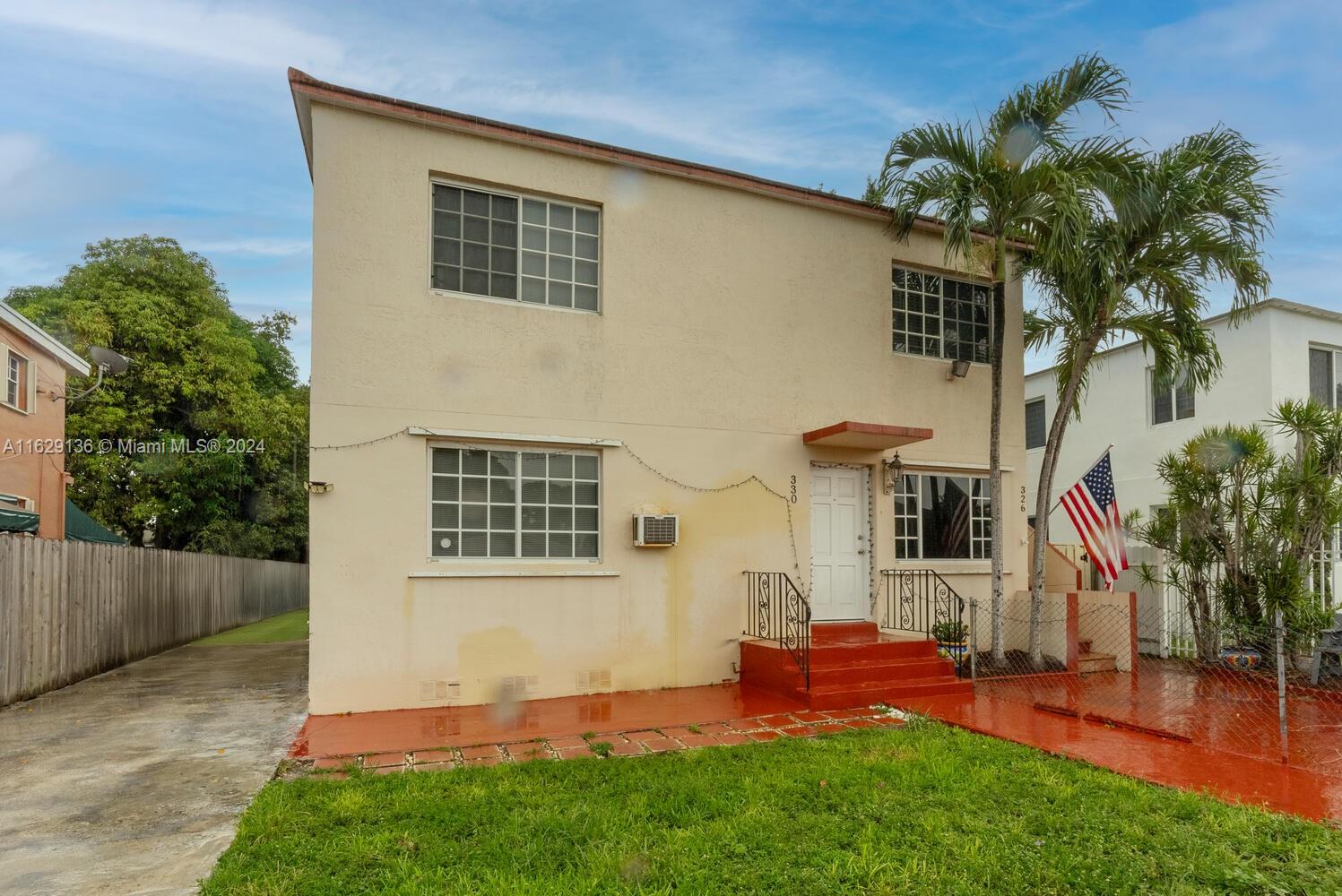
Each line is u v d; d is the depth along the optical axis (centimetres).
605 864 406
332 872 402
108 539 1934
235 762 617
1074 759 611
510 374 873
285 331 3178
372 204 829
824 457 1038
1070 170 928
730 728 728
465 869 405
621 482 916
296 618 2319
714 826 461
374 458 809
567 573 874
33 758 633
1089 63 910
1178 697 866
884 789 529
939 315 1156
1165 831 452
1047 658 1041
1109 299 929
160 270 2311
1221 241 938
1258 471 1071
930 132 962
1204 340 1009
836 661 879
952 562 1120
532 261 905
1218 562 1097
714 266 990
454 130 862
